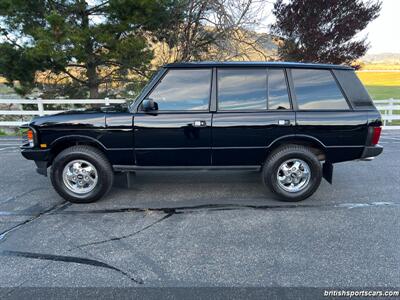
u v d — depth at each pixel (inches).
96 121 145.6
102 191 153.2
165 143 146.9
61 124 145.7
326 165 158.6
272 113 146.1
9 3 358.6
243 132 146.0
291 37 495.5
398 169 213.5
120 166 152.3
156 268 100.8
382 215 140.2
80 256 107.8
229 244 115.5
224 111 145.8
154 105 143.3
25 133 167.2
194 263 103.4
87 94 511.2
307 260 104.8
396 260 104.4
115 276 96.6
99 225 131.6
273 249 111.8
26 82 451.5
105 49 414.9
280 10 495.8
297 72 149.3
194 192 170.4
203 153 149.0
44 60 391.2
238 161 151.9
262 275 96.7
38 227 129.7
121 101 387.5
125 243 116.6
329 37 478.9
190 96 146.6
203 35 475.5
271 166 150.6
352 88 150.0
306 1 476.1
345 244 114.9
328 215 140.5
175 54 482.9
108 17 400.5
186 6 438.9
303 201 156.8
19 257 107.1
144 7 376.2
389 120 434.3
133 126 145.4
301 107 148.0
